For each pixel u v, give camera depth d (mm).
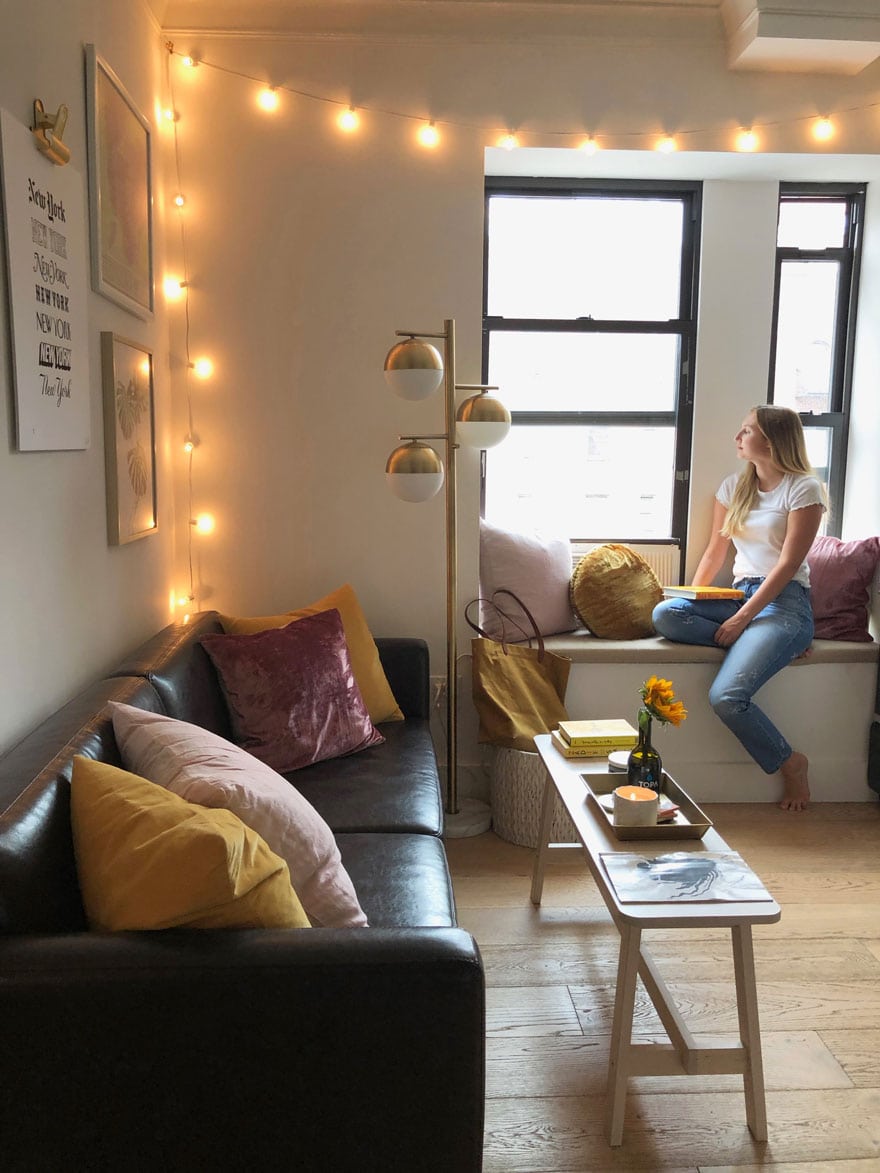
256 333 3160
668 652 3326
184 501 3205
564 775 2330
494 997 2191
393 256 3162
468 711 3361
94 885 1312
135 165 2631
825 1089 1887
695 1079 1931
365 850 2029
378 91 3100
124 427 2457
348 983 1213
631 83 3172
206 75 3051
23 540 1812
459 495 3275
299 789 2361
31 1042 1174
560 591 3533
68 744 1565
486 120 3137
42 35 1914
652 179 3617
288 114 3086
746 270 3688
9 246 1703
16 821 1299
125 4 2580
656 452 3840
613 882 1749
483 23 3090
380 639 3080
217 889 1236
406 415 3232
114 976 1178
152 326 2896
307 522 3250
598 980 2262
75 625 2125
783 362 3875
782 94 3227
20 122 1757
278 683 2506
